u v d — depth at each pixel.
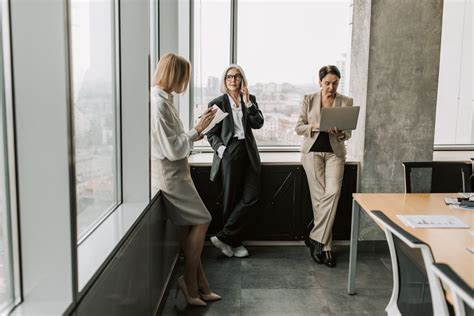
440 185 3.23
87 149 2.12
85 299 1.56
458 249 2.02
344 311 3.11
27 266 1.47
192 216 2.92
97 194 2.29
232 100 3.95
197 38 4.75
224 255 4.16
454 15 4.87
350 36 4.81
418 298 1.83
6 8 1.37
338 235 4.35
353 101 4.36
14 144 1.42
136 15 2.52
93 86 2.20
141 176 2.61
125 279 2.09
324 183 4.06
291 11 4.78
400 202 2.88
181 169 2.88
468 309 1.42
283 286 3.51
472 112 5.02
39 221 1.45
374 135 4.18
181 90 2.77
